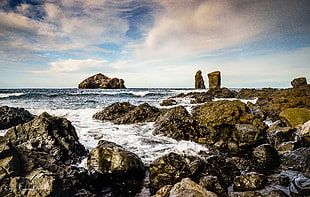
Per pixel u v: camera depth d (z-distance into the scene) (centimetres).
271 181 498
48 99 2855
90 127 1184
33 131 645
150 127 1186
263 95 2581
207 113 1030
